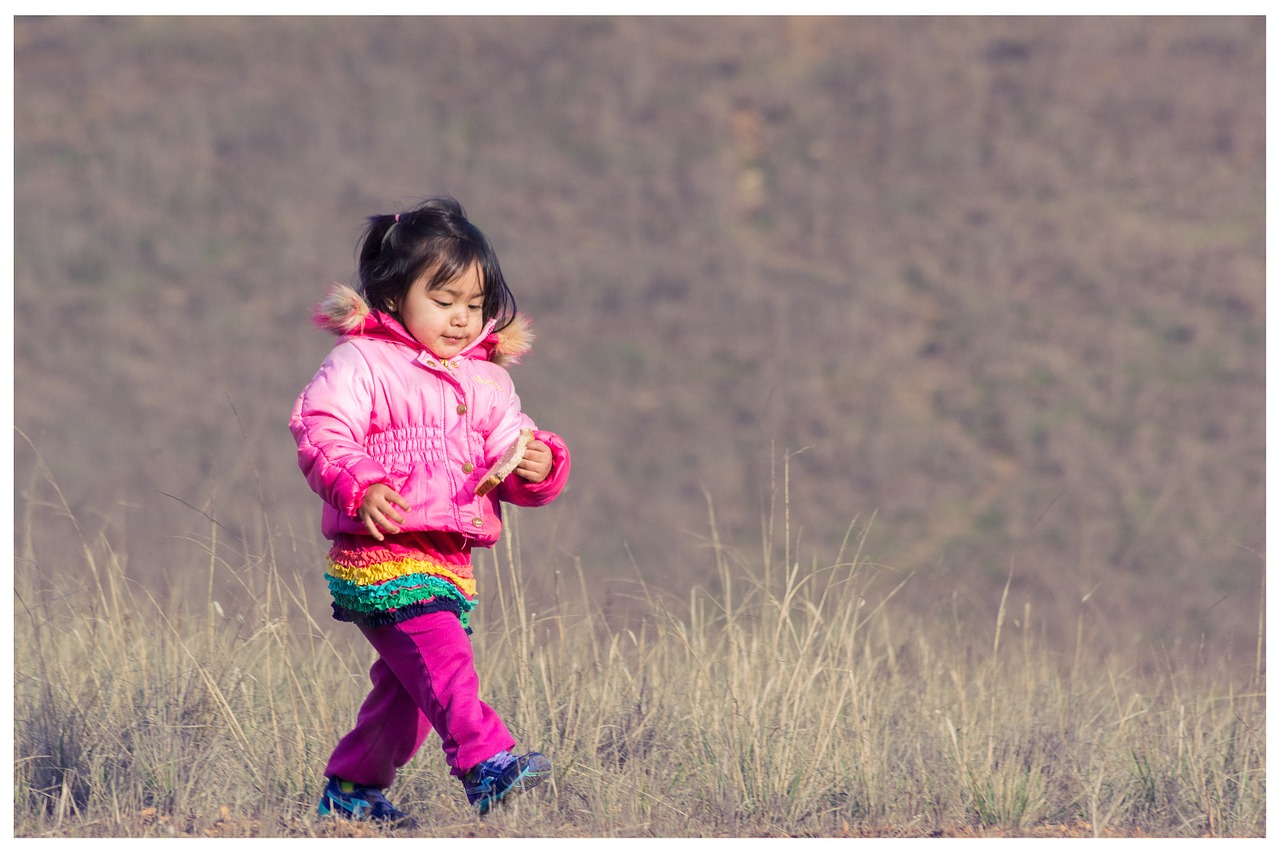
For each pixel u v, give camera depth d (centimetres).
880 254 12156
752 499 8194
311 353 10581
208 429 8775
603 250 12381
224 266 11994
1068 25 15025
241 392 9744
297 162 13562
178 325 10912
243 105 14288
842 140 13938
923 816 1741
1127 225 12219
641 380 10344
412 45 15525
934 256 12094
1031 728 2066
